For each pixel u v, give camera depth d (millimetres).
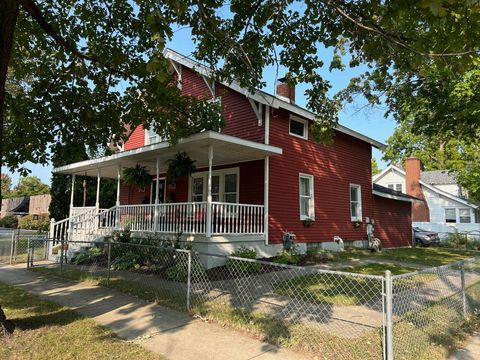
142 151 12219
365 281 8453
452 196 28547
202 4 5848
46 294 7312
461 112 11969
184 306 6188
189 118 9000
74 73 8078
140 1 4270
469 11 4113
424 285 8109
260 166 13078
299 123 14578
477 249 21422
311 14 6566
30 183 57875
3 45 4578
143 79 8078
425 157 39781
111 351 4211
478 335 5148
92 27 7848
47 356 4043
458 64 4730
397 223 20047
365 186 17812
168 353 4203
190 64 15305
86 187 18625
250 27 7051
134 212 13414
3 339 4523
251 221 12008
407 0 4434
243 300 6574
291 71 7688
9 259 13258
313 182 14648
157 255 10211
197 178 15484
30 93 8172
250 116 13430
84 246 13352
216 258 10461
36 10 6055
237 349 4352
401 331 4801
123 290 7531
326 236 14922
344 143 16797
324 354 4164
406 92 13023
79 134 8867
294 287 7762
